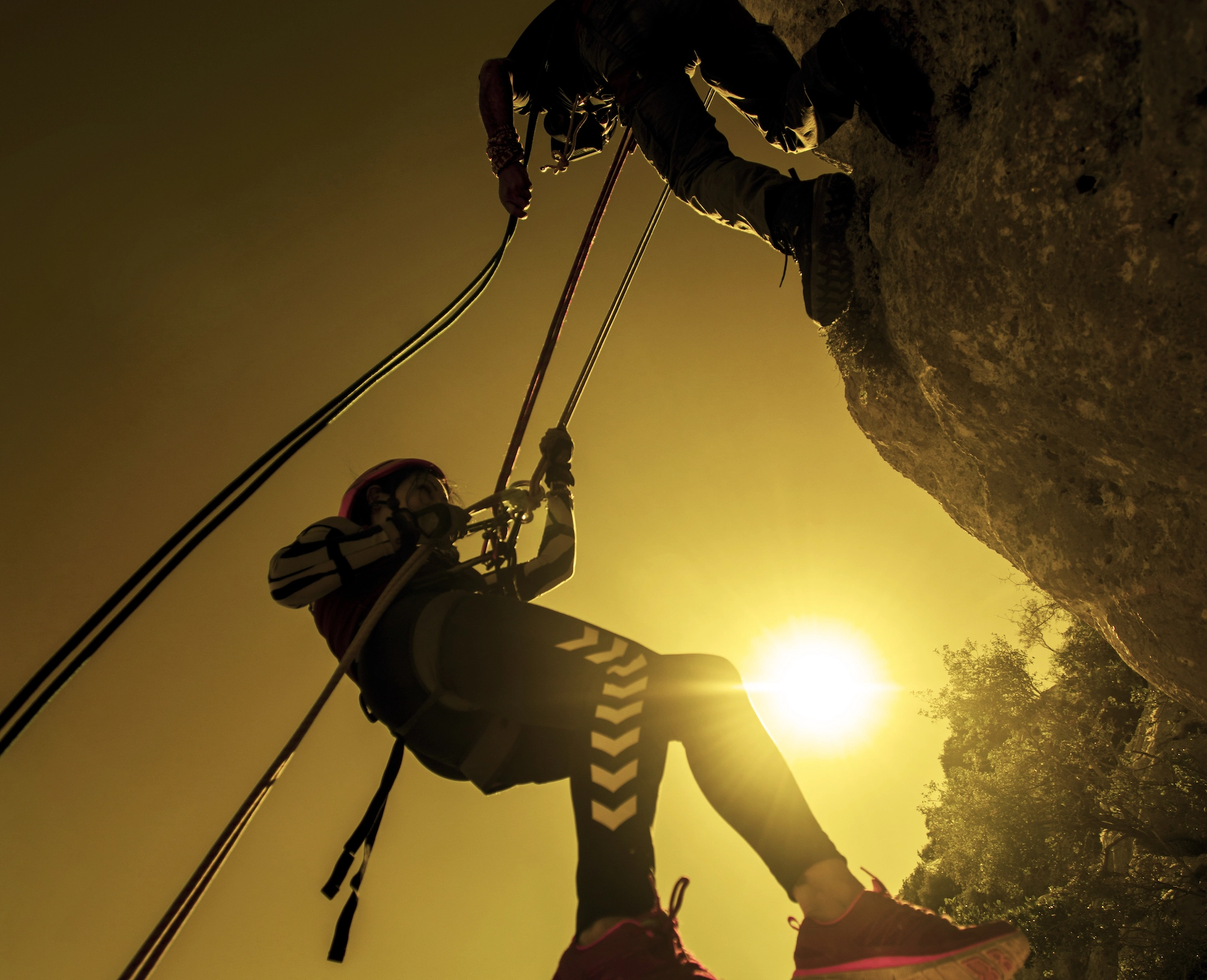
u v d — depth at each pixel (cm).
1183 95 170
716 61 307
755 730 167
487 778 190
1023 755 2211
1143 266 194
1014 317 238
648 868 150
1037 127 208
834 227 289
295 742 176
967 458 339
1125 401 220
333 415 283
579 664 168
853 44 241
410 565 193
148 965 154
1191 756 1823
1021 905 1998
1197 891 1608
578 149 353
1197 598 243
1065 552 290
